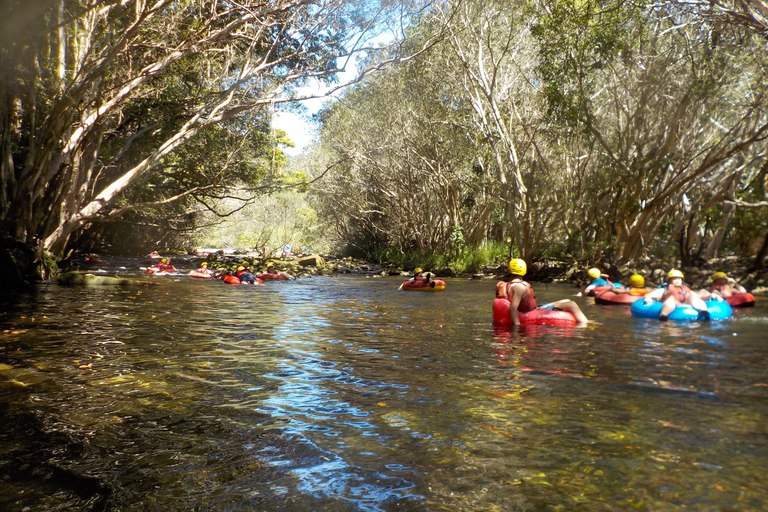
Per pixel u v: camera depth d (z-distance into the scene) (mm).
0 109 16094
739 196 19562
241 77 19312
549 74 20406
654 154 19891
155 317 10195
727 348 6969
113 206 29078
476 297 15680
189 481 3045
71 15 14727
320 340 7793
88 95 18109
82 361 6102
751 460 3256
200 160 29234
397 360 6324
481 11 25484
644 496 2805
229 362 6176
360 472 3146
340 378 5410
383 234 48688
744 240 20328
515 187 25578
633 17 18359
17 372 5523
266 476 3107
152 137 26812
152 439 3688
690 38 18641
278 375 5547
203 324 9383
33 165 16750
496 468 3180
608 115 22188
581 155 23703
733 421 3980
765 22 14188
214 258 33250
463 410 4312
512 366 5953
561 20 19047
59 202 18219
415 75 29422
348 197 45750
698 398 4613
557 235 26516
